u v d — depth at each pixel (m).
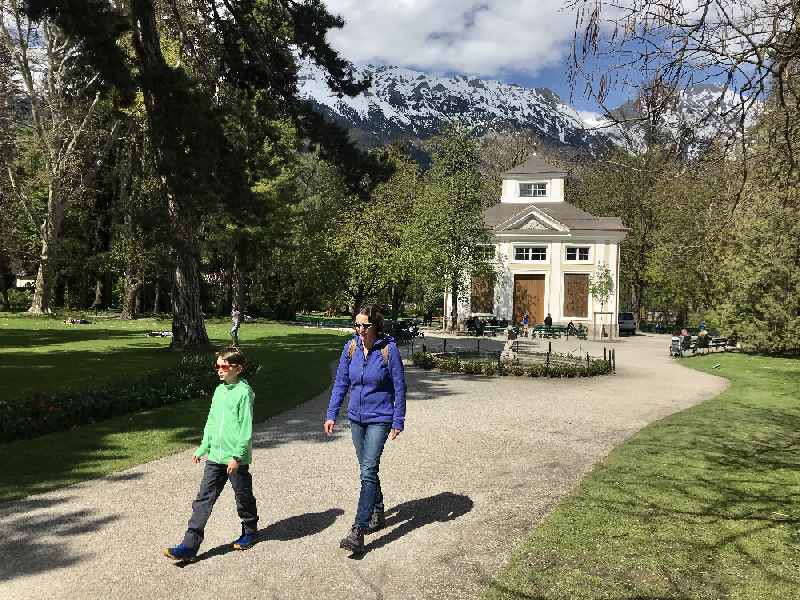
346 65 19.33
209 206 16.73
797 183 6.34
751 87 4.74
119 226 38.84
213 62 19.36
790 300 26.00
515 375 17.55
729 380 18.44
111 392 10.38
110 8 15.08
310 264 44.94
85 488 6.33
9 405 8.91
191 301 19.16
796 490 6.60
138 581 4.25
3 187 39.75
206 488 4.72
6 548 4.77
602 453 8.46
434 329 45.91
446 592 4.13
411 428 9.91
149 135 16.95
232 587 4.19
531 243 42.47
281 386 13.47
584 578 4.33
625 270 55.25
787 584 4.26
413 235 33.88
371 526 5.28
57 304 57.50
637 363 23.58
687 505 6.05
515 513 5.82
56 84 35.03
